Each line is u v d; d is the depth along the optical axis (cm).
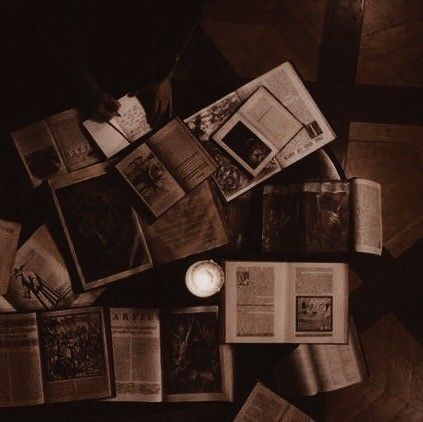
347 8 218
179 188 161
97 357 158
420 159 213
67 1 165
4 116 165
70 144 162
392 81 216
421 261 207
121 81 174
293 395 167
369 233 166
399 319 204
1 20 189
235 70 209
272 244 161
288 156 166
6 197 157
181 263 158
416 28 219
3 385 157
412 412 200
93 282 156
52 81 174
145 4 146
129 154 161
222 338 161
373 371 202
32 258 156
